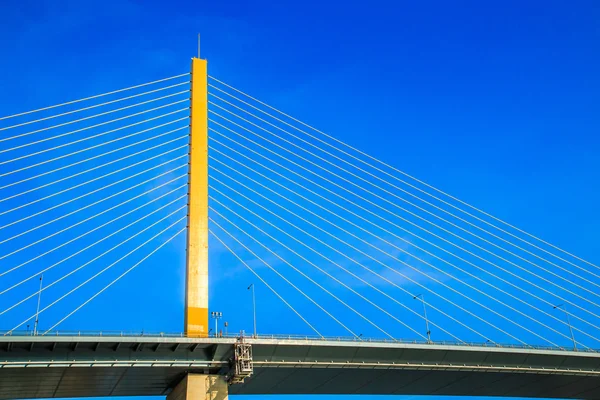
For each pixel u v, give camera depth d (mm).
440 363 71250
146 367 59688
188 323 63625
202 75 80688
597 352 76750
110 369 58969
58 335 55875
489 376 75938
